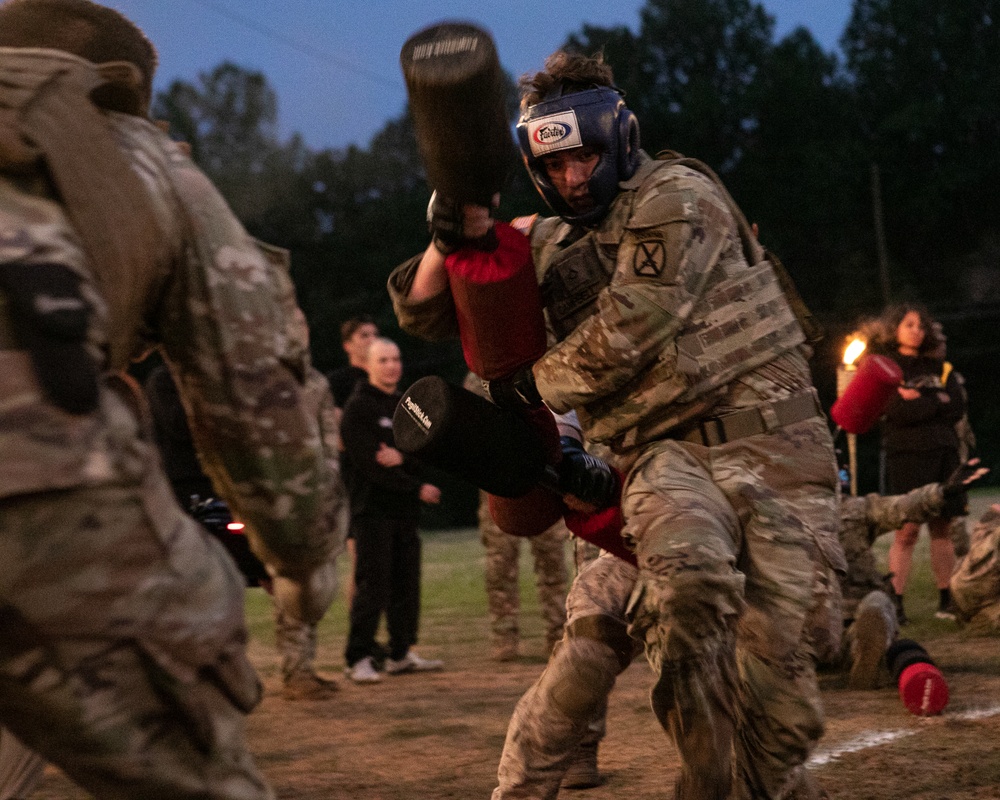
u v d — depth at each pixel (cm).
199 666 143
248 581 416
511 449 264
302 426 161
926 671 434
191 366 158
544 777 278
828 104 5919
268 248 166
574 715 275
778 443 269
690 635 243
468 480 268
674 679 246
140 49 172
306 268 5438
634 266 262
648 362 266
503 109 195
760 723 265
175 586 141
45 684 133
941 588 741
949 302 5059
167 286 157
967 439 782
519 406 274
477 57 186
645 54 6431
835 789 337
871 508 539
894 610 505
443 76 186
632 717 475
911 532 719
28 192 141
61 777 392
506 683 612
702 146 5941
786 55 6034
